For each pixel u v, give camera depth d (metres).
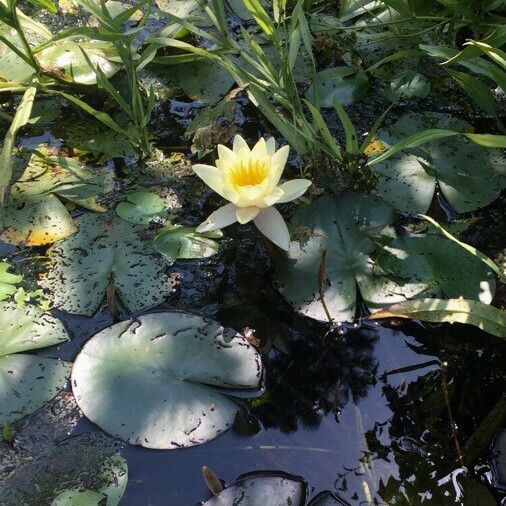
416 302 0.91
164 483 0.83
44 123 1.17
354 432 0.86
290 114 1.15
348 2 1.27
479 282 0.94
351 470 0.83
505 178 1.05
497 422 0.86
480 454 0.84
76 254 1.00
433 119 1.12
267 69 1.09
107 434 0.86
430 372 0.91
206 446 0.85
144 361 0.89
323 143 1.10
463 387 0.89
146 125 1.16
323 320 0.94
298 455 0.84
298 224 1.00
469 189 1.04
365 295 0.94
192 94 1.19
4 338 0.92
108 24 1.06
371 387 0.89
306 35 1.05
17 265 0.99
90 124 1.16
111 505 0.81
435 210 1.03
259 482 0.82
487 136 0.93
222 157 0.98
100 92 1.19
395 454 0.84
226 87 1.19
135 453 0.85
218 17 1.11
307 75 1.21
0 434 0.86
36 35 1.22
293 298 0.95
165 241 1.00
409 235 0.98
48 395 0.88
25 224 1.03
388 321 0.94
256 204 0.97
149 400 0.86
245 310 0.95
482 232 1.01
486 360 0.91
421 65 1.22
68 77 1.15
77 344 0.93
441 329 0.94
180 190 1.08
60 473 0.83
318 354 0.92
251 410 0.87
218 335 0.91
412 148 1.08
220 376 0.88
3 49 1.19
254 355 0.90
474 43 0.96
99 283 0.97
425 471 0.83
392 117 1.15
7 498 0.82
